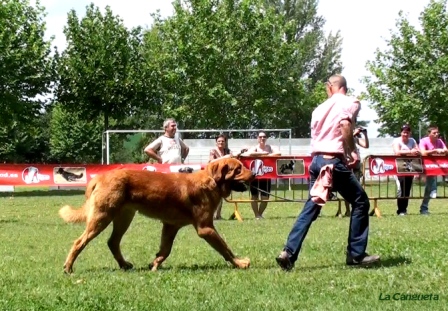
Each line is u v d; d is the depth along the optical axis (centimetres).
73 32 3294
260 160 1406
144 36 3928
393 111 3509
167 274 668
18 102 3077
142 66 3369
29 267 731
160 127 4809
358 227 701
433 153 1480
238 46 3991
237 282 614
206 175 711
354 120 686
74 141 5941
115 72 3275
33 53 3103
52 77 3241
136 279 641
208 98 3934
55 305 522
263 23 4006
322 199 679
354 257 700
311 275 644
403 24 3522
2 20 3064
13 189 3031
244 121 3975
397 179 1488
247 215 1547
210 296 550
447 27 3481
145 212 702
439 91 3425
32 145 5956
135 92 3294
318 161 691
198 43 3941
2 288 597
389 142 3453
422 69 3441
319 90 5434
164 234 726
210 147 3059
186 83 3975
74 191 3005
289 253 680
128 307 512
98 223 686
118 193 688
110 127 4769
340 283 598
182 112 3912
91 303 525
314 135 704
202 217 702
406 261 712
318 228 1138
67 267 686
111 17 3331
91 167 1496
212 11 4022
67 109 3356
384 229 1090
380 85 3606
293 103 4369
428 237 933
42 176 1467
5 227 1234
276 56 4053
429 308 494
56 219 1441
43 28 3197
